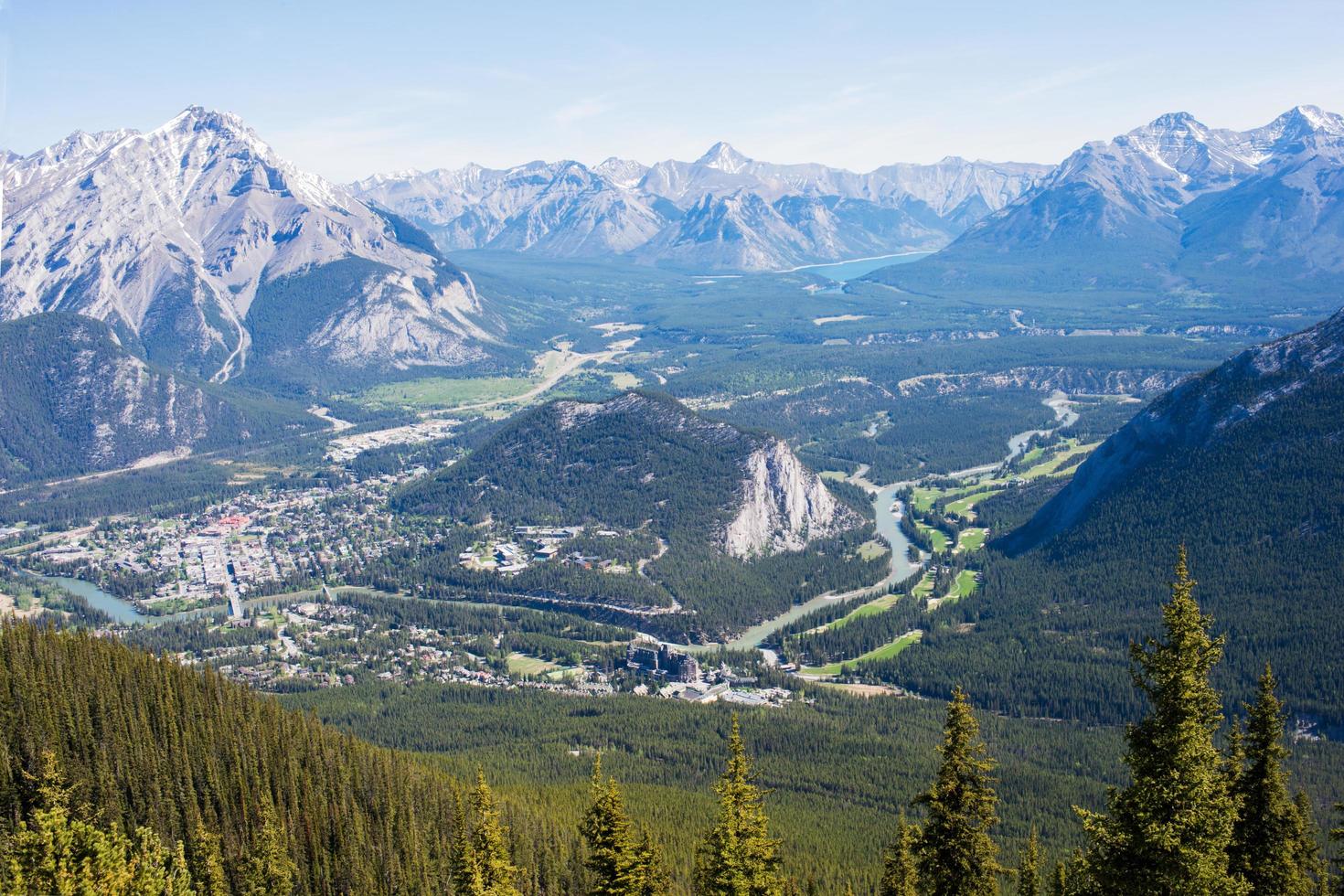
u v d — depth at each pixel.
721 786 117.44
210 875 163.75
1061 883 121.31
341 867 179.25
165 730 193.25
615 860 122.38
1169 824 83.81
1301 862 101.38
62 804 161.12
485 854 140.50
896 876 114.38
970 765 99.88
